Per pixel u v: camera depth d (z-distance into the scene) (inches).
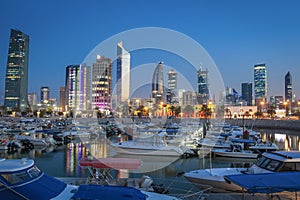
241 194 443.8
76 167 935.0
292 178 317.7
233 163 1013.8
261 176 326.0
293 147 1558.8
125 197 273.1
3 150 1242.6
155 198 341.7
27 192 283.1
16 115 5408.5
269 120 3612.2
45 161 1051.9
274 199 414.6
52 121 3221.0
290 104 6998.0
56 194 301.4
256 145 1224.8
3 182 281.4
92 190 288.2
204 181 516.4
